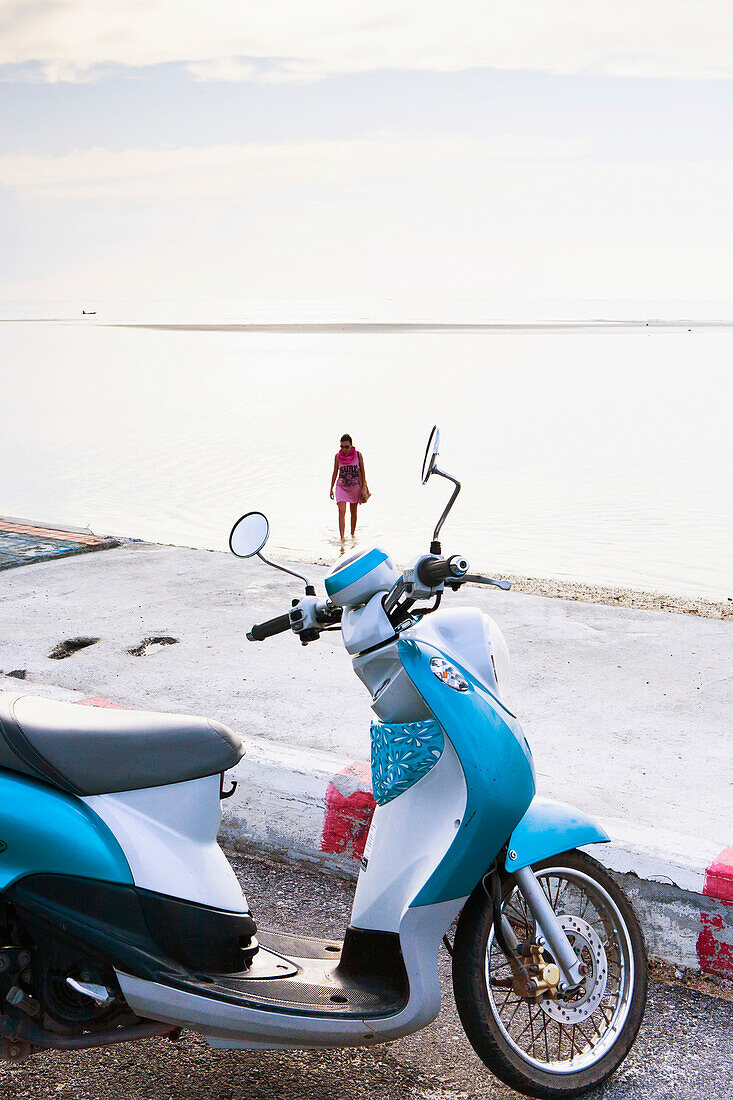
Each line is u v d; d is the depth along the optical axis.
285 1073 3.24
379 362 67.44
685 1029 3.48
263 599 8.20
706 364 63.19
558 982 3.05
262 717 5.67
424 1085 3.20
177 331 147.25
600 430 30.34
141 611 7.82
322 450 25.77
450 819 3.00
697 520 16.84
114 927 2.80
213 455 24.77
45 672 6.42
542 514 17.48
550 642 7.05
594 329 150.50
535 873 3.15
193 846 2.98
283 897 4.33
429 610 3.23
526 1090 3.02
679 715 5.69
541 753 5.17
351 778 4.55
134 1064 3.27
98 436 28.59
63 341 107.06
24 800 2.78
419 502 18.89
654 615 7.80
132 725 2.96
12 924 2.81
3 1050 2.81
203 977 2.89
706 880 3.75
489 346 92.06
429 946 3.01
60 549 9.87
